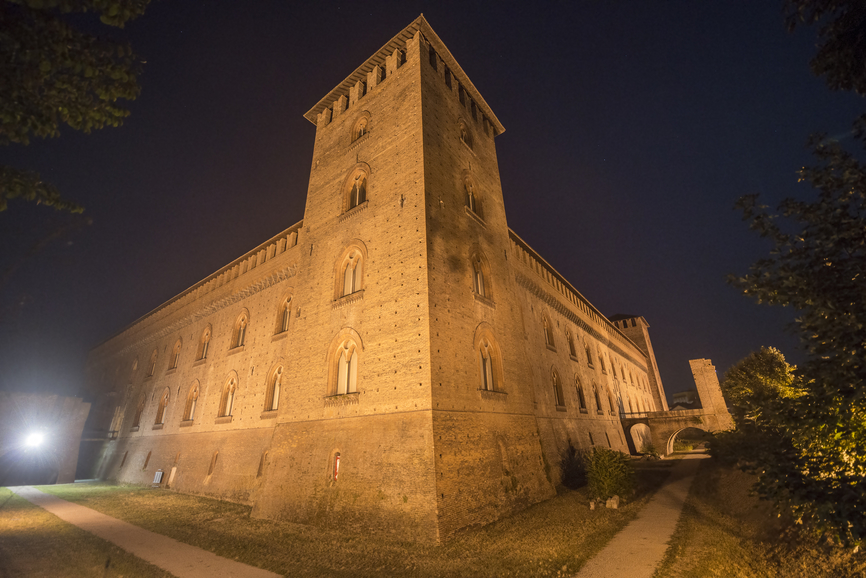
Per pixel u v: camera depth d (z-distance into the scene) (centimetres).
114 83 793
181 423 3681
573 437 3459
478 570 1252
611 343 5881
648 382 7744
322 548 1526
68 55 723
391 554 1427
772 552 1255
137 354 5319
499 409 2214
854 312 578
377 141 2617
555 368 3675
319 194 2894
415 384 1816
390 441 1788
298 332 2508
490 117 3406
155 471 3691
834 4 646
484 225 2758
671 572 1173
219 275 4219
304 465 2064
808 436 669
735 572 1157
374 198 2433
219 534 1816
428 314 1898
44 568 1391
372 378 1981
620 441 4722
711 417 4644
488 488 1875
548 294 3978
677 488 2652
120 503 2756
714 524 1683
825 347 605
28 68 702
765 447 708
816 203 605
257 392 2998
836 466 639
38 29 693
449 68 3009
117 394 5234
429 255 2048
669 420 4841
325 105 3272
